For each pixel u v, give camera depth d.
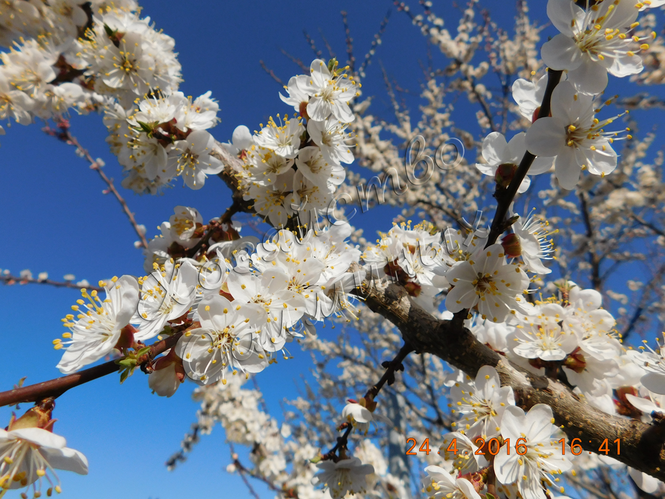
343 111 0.18
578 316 0.16
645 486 0.16
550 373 0.15
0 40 0.24
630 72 0.11
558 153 0.12
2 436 0.10
